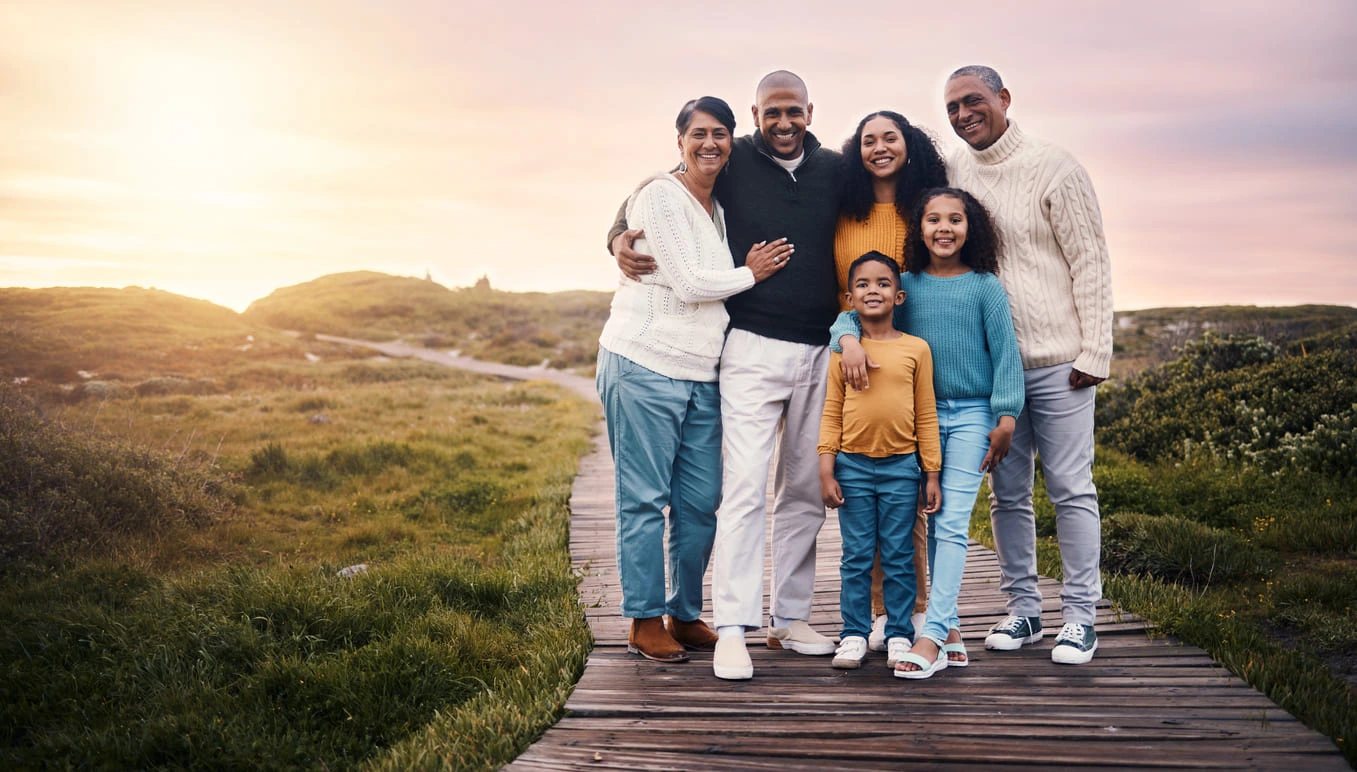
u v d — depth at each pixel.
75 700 3.31
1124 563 5.31
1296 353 10.14
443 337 61.28
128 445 7.34
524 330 56.09
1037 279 3.36
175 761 2.88
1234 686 3.09
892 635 3.28
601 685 3.23
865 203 3.39
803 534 3.56
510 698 3.14
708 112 3.21
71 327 32.66
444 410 18.12
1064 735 2.71
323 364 33.50
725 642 3.30
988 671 3.29
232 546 6.39
